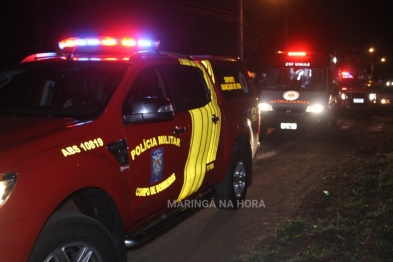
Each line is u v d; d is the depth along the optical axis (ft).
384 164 30.50
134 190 13.37
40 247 10.31
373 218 19.51
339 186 25.52
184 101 16.72
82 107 13.92
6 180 9.78
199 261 16.66
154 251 17.56
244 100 22.33
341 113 71.20
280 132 49.39
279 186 26.71
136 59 14.99
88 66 15.10
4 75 16.37
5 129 11.46
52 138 11.15
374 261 15.24
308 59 47.75
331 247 16.83
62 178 10.80
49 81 15.64
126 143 13.01
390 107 71.00
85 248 11.25
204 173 17.65
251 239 18.54
